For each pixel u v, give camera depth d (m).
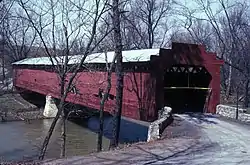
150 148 11.32
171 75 20.48
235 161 9.60
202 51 19.14
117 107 17.47
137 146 11.74
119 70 17.38
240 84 33.06
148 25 47.34
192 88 19.83
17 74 41.69
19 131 29.41
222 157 10.07
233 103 32.50
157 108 17.19
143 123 29.31
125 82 19.66
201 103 20.47
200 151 10.85
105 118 35.41
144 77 18.02
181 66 19.38
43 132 29.05
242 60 31.98
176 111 20.50
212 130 14.64
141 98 18.22
